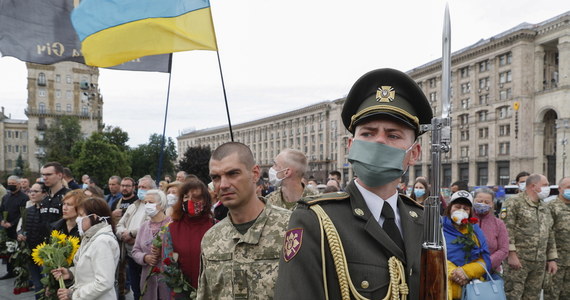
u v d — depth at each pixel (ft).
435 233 4.04
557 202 17.21
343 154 206.69
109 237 10.69
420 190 20.42
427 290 3.96
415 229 4.47
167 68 17.38
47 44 16.70
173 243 10.55
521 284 16.08
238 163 6.81
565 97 132.26
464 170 160.45
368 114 4.30
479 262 11.65
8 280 22.07
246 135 299.38
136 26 15.29
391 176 4.11
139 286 17.07
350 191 4.44
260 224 6.89
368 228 4.11
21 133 236.84
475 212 14.16
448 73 3.92
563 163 133.39
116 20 15.29
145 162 194.29
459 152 161.89
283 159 11.72
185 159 81.87
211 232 7.31
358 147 4.24
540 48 141.28
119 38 15.30
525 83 140.05
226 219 7.37
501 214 16.71
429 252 4.01
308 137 238.68
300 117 246.06
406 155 4.27
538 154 139.95
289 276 3.89
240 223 7.07
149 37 15.30
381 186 4.30
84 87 214.69
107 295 10.52
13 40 16.26
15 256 18.02
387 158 4.07
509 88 143.64
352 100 4.70
